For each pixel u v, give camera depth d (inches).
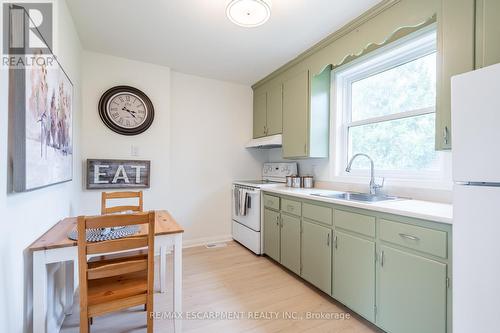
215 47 98.0
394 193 82.6
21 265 43.3
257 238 115.5
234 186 137.3
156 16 77.4
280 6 71.4
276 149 143.7
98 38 91.3
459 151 40.1
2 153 36.7
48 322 56.1
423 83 78.4
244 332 63.5
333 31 85.9
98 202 102.1
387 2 69.1
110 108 103.3
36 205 49.9
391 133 88.4
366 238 65.5
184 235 129.2
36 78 46.0
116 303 50.1
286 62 113.2
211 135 135.2
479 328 38.0
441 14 58.9
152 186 113.6
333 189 106.0
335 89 105.5
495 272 36.2
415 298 54.0
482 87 37.2
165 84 116.7
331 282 76.2
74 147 84.5
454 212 41.3
